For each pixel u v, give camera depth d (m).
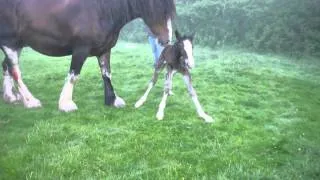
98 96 5.40
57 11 4.51
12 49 4.74
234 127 4.37
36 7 4.55
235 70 7.48
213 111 4.90
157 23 4.73
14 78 4.82
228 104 5.25
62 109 4.67
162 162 3.45
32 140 3.81
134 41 13.56
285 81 6.94
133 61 8.30
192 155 3.60
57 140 3.85
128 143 3.81
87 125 4.27
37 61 8.18
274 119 4.80
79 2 4.50
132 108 4.91
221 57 9.29
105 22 4.58
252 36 10.91
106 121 4.41
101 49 4.73
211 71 7.30
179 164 3.39
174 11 4.76
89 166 3.32
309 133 4.40
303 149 3.83
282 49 10.23
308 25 10.26
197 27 12.34
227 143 3.92
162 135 4.05
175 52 4.51
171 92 5.48
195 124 4.40
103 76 4.98
